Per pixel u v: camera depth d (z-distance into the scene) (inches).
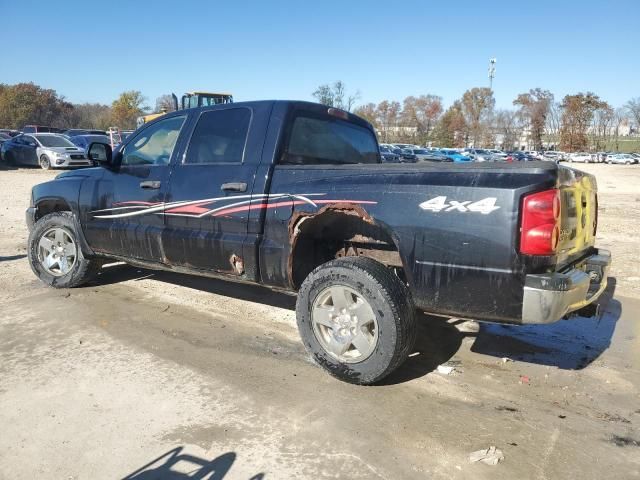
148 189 195.9
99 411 133.6
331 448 119.6
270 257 163.0
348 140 199.8
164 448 118.8
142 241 198.5
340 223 166.9
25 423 127.9
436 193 135.7
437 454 118.1
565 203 135.9
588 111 2992.1
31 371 154.7
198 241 179.3
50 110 3100.4
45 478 108.9
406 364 165.6
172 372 155.6
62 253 233.0
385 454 117.8
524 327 200.2
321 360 152.3
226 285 245.6
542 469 113.6
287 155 171.0
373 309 140.9
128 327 190.7
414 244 138.1
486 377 157.2
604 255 163.2
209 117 187.9
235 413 133.6
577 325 202.8
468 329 197.3
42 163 949.8
